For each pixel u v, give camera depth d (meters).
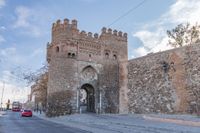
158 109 31.86
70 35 38.31
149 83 34.03
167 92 30.91
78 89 37.81
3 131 15.80
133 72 37.62
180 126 17.98
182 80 29.14
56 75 37.28
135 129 17.09
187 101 28.12
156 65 33.25
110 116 32.16
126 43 44.00
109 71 40.97
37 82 54.34
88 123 23.36
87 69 39.38
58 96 36.47
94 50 40.22
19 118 33.72
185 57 29.23
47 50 44.12
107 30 42.25
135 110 35.97
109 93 40.16
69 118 30.58
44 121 27.48
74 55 38.25
